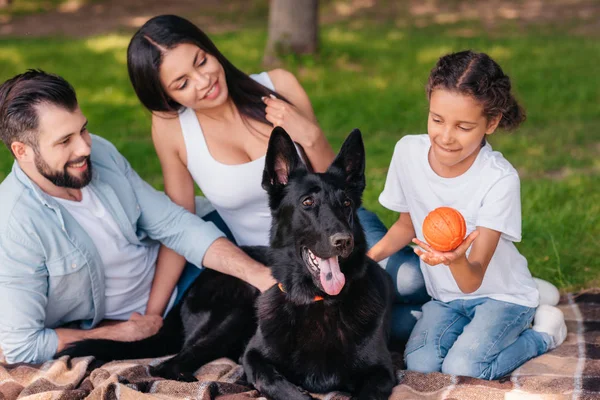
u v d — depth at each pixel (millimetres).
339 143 8938
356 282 3885
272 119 4605
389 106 10539
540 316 4223
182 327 4570
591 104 10422
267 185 3947
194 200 4910
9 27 18625
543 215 6211
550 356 4082
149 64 4258
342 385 3896
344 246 3592
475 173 3906
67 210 4262
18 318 4066
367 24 18141
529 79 11570
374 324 3834
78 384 3848
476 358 3887
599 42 14594
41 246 4074
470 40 15234
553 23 17422
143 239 4777
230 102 4637
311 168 4730
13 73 12672
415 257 4641
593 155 8320
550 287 4668
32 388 3730
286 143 3924
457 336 4109
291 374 3893
